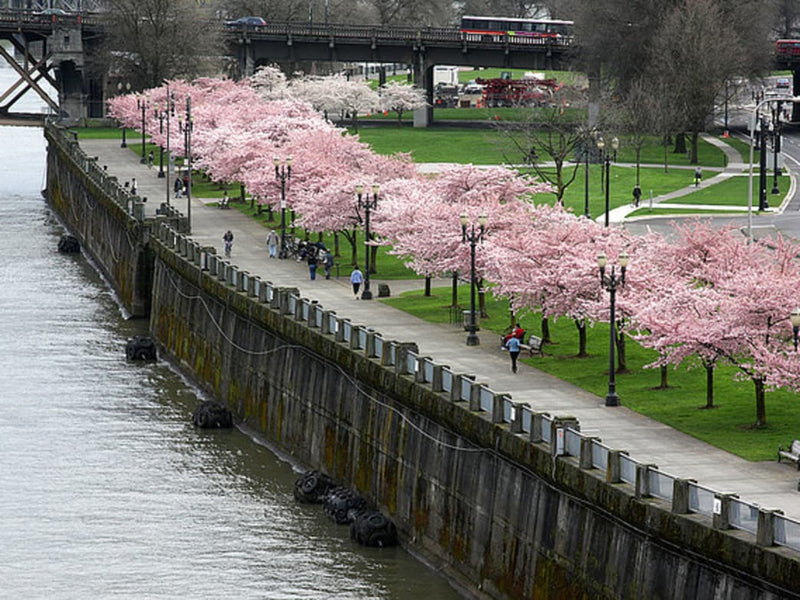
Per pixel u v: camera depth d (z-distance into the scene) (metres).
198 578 152.62
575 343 197.12
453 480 153.00
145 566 156.38
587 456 128.75
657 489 120.50
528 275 196.38
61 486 181.88
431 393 156.62
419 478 160.50
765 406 160.00
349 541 163.00
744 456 140.00
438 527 155.75
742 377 171.12
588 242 199.75
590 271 186.38
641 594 120.31
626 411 158.75
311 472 179.12
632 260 190.12
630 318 175.50
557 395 166.75
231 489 181.38
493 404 144.50
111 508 173.88
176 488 181.75
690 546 114.50
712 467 136.25
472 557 148.12
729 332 155.75
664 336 163.12
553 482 132.88
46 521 169.75
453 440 153.50
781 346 157.00
